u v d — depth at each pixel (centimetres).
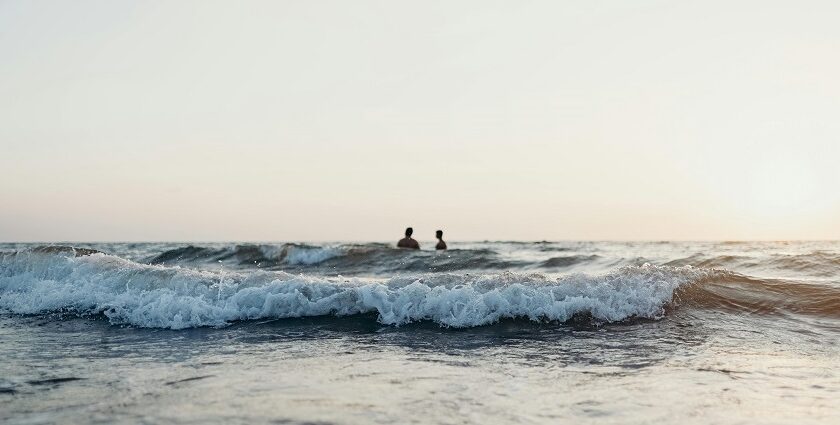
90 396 299
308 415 262
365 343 466
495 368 376
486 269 1226
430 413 268
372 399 292
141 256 1578
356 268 1296
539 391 315
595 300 578
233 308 570
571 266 1221
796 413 277
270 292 588
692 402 295
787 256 1067
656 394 310
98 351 430
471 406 282
